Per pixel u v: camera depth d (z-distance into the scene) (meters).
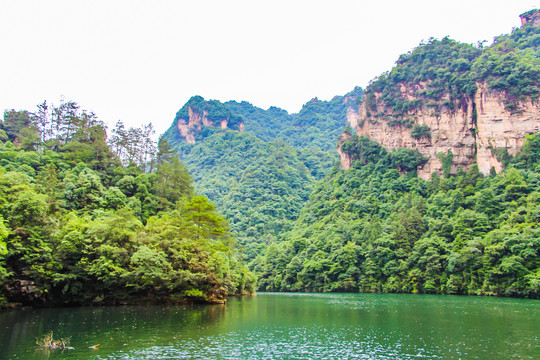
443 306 79.81
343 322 56.53
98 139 138.25
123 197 108.56
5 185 74.06
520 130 169.75
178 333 45.19
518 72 174.38
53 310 66.19
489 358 35.28
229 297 109.81
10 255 63.72
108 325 49.62
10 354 34.56
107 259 71.19
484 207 132.00
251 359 34.72
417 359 35.25
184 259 76.31
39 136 152.25
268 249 188.62
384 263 141.12
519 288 100.31
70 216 81.31
